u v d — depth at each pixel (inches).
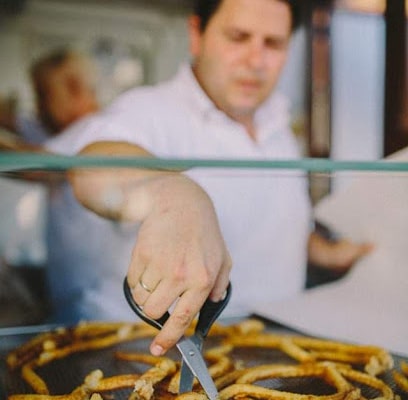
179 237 18.0
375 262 29.4
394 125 64.4
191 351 17.4
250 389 17.8
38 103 79.5
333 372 19.2
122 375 19.1
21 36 75.5
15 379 19.1
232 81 49.3
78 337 22.7
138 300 17.4
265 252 29.8
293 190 31.6
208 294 17.3
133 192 20.8
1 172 22.4
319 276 30.8
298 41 68.4
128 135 38.7
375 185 30.9
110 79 78.2
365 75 67.4
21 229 35.3
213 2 48.3
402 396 18.5
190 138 46.2
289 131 57.4
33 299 29.1
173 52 77.6
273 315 25.1
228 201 28.6
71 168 21.4
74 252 30.5
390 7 64.7
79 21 75.7
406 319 24.2
